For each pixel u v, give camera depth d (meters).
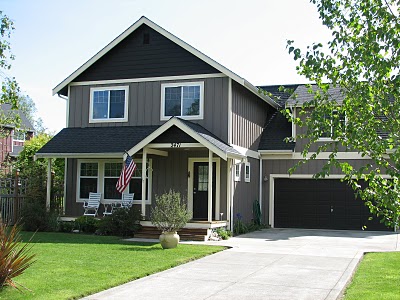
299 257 13.60
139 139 19.84
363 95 6.90
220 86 19.94
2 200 19.64
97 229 18.67
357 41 7.18
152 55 21.11
